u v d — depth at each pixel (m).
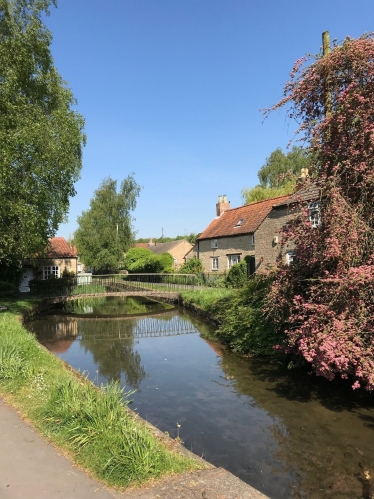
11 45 14.30
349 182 6.91
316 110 7.65
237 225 29.30
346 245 6.30
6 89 13.24
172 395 8.07
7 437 4.36
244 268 23.48
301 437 6.00
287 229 7.80
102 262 42.78
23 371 6.62
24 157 13.26
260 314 10.48
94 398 5.05
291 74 7.53
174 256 52.25
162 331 15.59
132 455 3.82
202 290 20.94
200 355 11.60
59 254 32.69
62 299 22.62
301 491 4.61
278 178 8.25
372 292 6.17
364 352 5.92
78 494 3.29
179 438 5.58
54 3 16.67
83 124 19.05
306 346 6.50
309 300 6.88
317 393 7.89
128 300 28.81
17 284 27.44
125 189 47.72
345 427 6.29
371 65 6.57
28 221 13.28
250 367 10.04
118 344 13.54
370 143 6.47
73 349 12.84
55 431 4.47
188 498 3.28
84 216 45.78
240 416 6.88
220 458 5.41
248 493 3.40
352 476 4.91
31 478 3.53
